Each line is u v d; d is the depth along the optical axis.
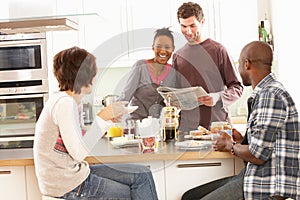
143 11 4.95
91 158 2.96
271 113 2.62
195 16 3.71
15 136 5.11
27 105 5.10
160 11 4.94
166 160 2.98
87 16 3.38
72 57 2.73
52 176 2.66
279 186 2.64
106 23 4.98
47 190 2.69
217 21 4.94
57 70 2.76
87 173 2.74
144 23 4.96
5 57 5.08
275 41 4.90
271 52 2.80
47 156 2.66
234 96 3.75
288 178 2.64
